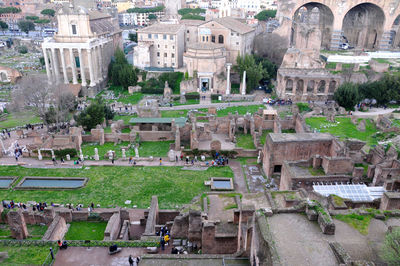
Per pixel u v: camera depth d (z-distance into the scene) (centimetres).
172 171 6228
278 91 10844
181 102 10425
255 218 2547
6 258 3403
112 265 3338
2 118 9244
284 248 2262
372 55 11956
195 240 3688
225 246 3488
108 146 7300
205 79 11100
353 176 4681
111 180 5909
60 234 4203
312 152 5675
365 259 2297
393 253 2259
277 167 5819
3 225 4519
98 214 4594
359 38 15200
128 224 4419
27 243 3616
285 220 2555
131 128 8150
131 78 11506
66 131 8081
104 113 8388
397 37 14838
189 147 7294
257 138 7012
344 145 5319
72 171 6203
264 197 3956
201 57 10944
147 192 5528
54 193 5509
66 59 12000
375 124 8119
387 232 2581
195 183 5825
